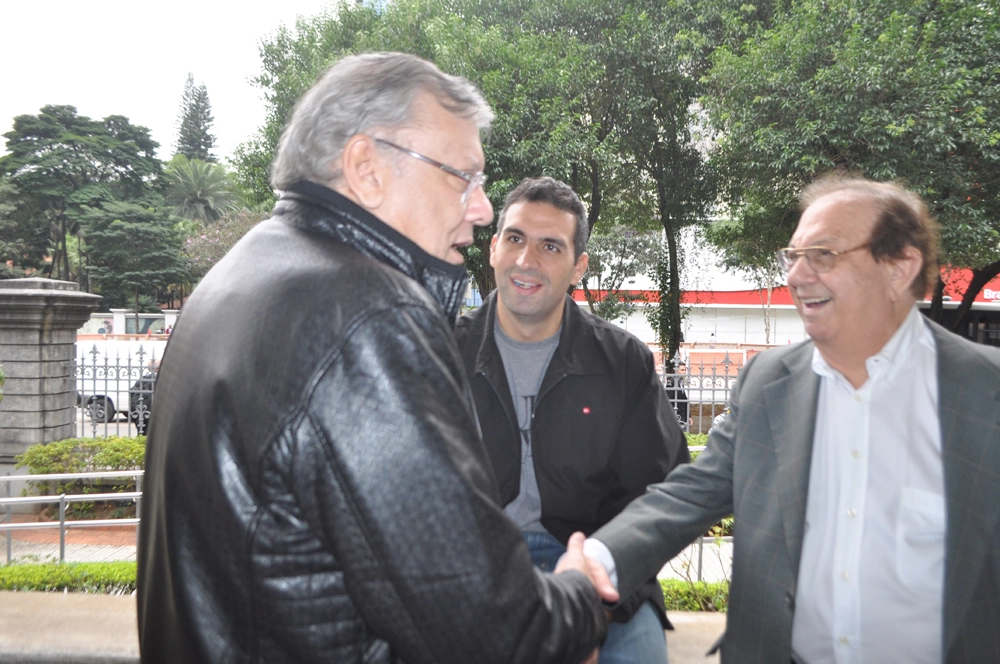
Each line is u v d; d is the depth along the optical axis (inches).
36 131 2549.2
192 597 35.1
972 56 403.5
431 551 32.1
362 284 35.8
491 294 85.5
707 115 555.2
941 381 56.1
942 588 54.1
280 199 43.8
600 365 78.3
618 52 501.4
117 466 319.3
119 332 1424.7
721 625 108.8
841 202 58.4
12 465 335.3
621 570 60.4
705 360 620.1
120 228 2245.3
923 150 389.1
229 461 34.3
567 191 79.7
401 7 493.7
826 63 430.6
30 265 2487.7
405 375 33.9
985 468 52.9
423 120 41.5
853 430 58.7
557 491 75.6
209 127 3585.1
